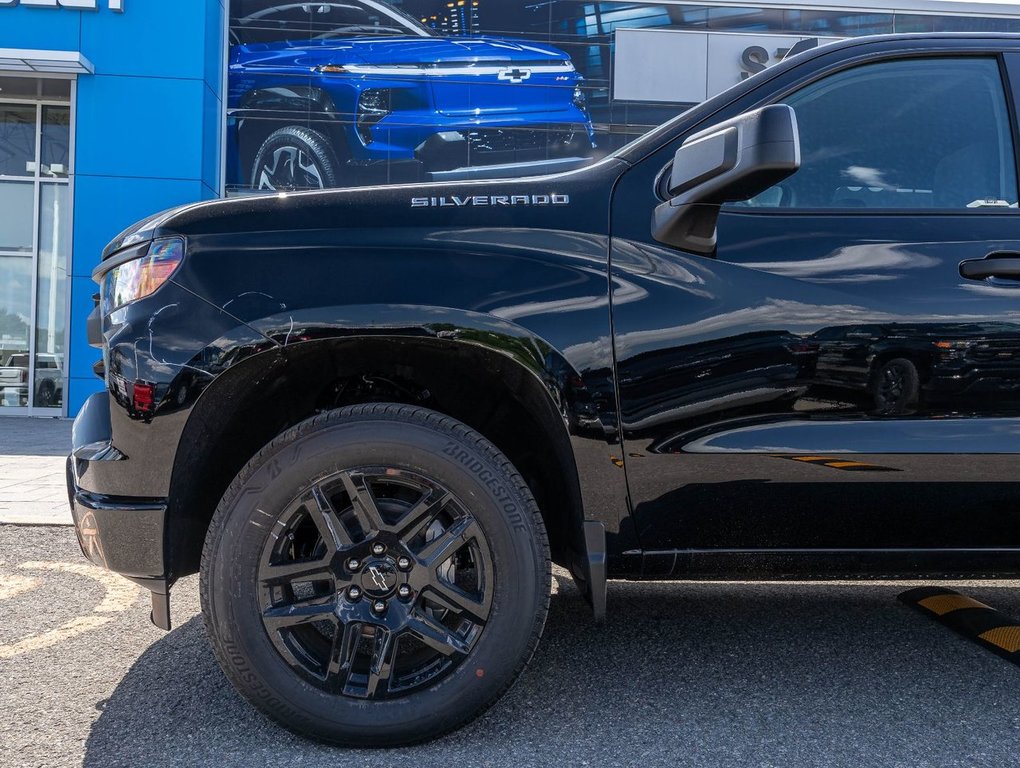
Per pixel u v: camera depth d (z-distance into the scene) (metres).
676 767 1.74
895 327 1.86
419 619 1.80
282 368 1.85
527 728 1.92
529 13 11.91
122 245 1.96
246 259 1.82
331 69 11.68
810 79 2.07
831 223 1.95
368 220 1.87
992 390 1.88
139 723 1.95
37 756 1.78
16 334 11.29
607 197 1.96
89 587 3.14
